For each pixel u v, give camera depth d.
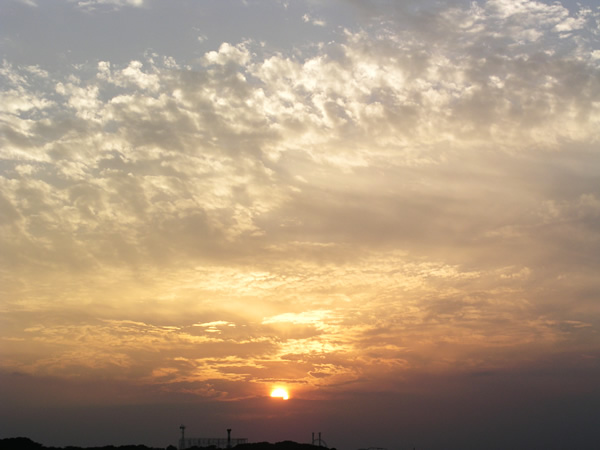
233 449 78.50
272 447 79.88
